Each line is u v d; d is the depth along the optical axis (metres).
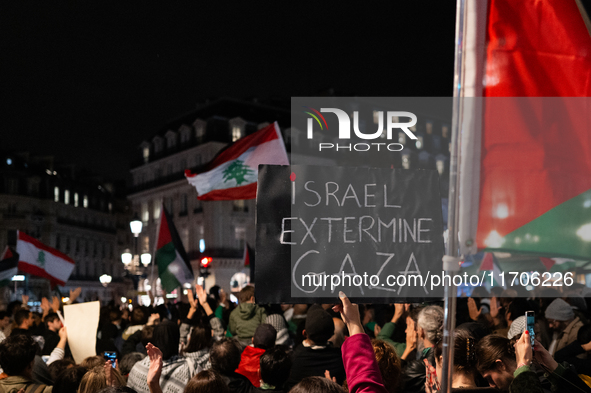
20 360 4.19
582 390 2.85
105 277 21.09
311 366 4.34
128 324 10.93
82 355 5.62
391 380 3.46
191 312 6.70
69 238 75.75
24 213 68.81
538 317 6.55
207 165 9.53
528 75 2.87
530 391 2.47
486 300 9.95
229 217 56.41
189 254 58.56
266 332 4.84
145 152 68.19
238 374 4.50
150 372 3.17
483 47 2.62
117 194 91.69
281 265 3.20
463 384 3.12
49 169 77.12
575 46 2.87
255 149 9.31
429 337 3.99
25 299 11.06
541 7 2.91
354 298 3.20
